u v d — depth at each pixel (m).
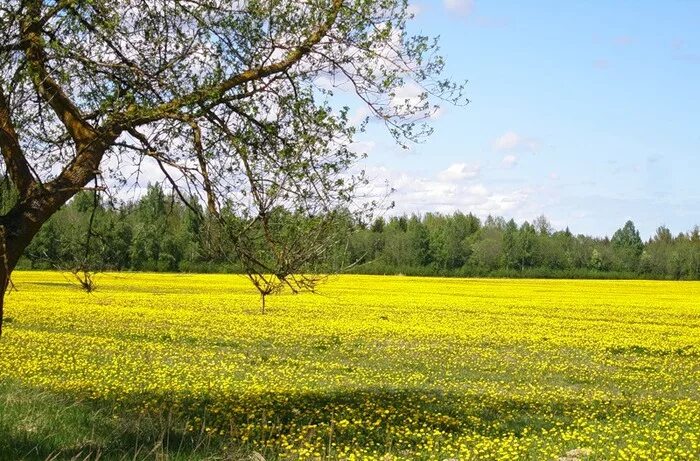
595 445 12.81
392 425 13.89
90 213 10.52
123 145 8.70
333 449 11.77
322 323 36.53
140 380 18.44
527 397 18.27
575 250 137.75
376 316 41.94
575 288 87.06
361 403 15.85
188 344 27.86
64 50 7.75
